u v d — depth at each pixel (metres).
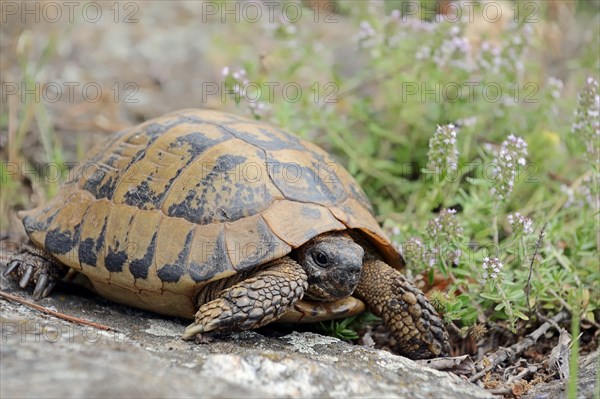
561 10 8.85
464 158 5.18
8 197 6.12
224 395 3.02
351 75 7.85
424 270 4.88
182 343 3.74
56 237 4.30
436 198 5.11
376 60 6.29
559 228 5.13
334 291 4.12
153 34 9.49
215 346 3.73
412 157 6.44
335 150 6.59
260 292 3.80
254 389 3.16
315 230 3.98
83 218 4.28
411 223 5.34
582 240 4.95
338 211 4.16
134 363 3.25
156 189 4.11
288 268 3.95
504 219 5.37
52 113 7.43
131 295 4.17
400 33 6.23
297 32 6.94
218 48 8.43
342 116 6.61
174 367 3.31
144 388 2.96
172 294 3.95
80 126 7.26
